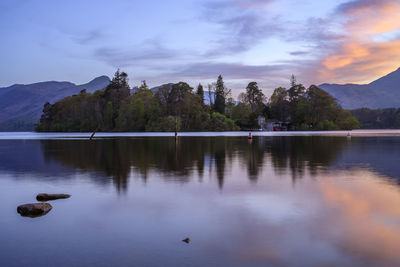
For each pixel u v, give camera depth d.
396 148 39.94
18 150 39.75
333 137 78.56
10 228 9.44
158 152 35.12
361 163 24.31
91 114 160.50
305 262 7.13
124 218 10.27
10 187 15.55
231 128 149.38
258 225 9.51
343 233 8.80
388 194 13.38
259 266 6.96
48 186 15.68
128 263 7.11
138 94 156.75
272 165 23.23
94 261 7.23
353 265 6.99
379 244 8.06
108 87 171.25
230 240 8.36
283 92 188.62
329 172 19.69
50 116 185.38
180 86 143.12
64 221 10.05
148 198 12.91
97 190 14.58
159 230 9.14
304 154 32.06
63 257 7.45
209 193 13.77
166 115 141.38
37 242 8.36
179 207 11.50
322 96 157.25
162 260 7.24
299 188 14.73
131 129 141.38
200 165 23.41
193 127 141.62
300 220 9.94
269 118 186.88
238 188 14.80
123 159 27.94
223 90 187.00
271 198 12.79
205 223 9.71
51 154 33.44
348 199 12.54
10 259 7.37
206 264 7.03
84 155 32.03
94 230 9.19
